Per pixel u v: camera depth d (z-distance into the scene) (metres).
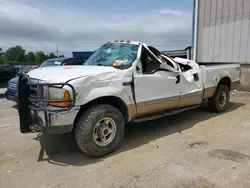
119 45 4.65
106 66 4.18
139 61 4.18
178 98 4.87
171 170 3.23
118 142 3.88
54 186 2.93
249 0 9.82
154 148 4.02
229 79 6.50
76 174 3.21
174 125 5.31
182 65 5.42
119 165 3.43
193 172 3.16
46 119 3.31
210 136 4.52
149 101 4.29
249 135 4.50
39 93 3.45
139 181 2.98
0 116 6.51
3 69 10.76
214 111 6.30
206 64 6.84
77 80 3.38
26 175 3.22
